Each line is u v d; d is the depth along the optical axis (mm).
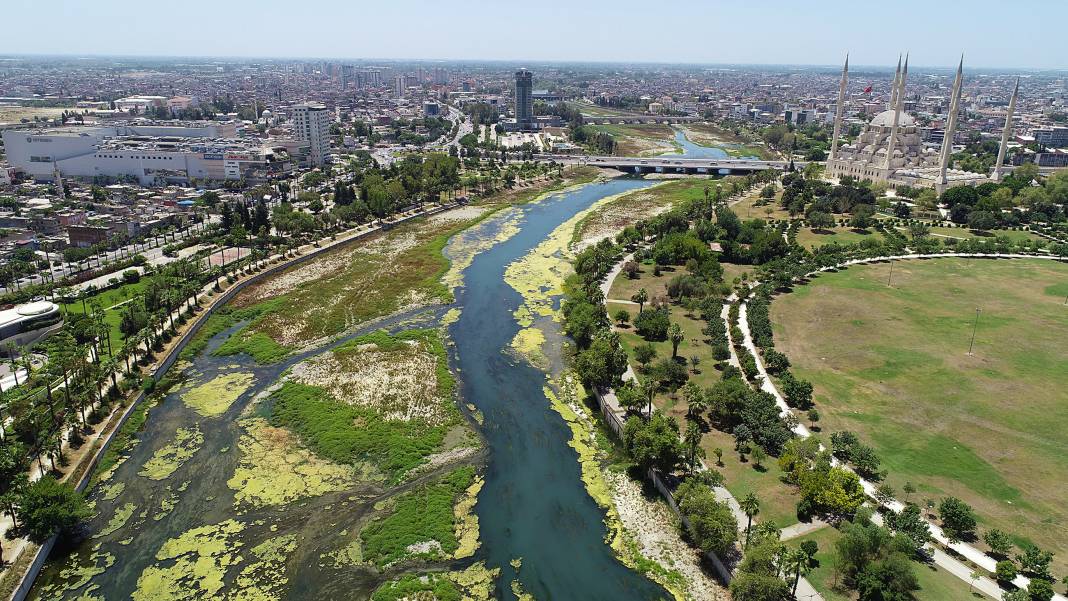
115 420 153375
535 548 119000
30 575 109125
